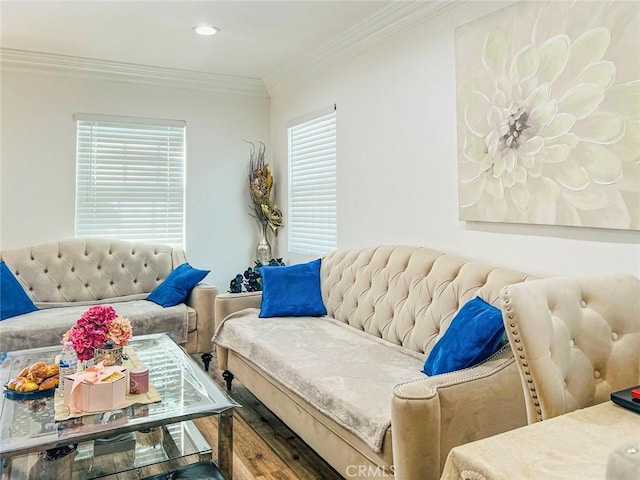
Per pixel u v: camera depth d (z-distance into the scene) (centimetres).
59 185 400
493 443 99
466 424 154
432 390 149
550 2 204
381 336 272
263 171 470
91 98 410
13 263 359
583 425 108
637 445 71
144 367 204
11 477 174
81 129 409
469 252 254
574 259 201
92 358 204
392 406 148
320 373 210
